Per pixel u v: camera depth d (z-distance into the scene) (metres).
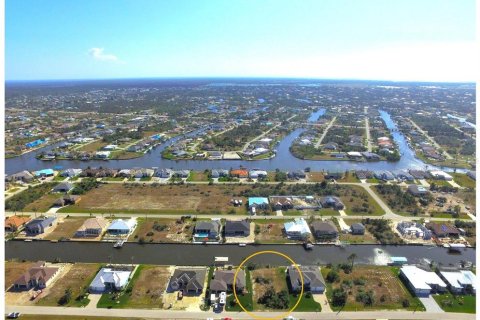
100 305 83.19
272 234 117.25
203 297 86.56
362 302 84.94
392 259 102.69
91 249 108.81
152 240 112.81
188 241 112.50
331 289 89.75
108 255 105.50
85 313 80.50
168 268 98.31
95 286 87.94
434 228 118.94
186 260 103.31
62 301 83.94
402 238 115.06
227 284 89.75
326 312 81.81
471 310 82.81
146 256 105.31
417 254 108.19
